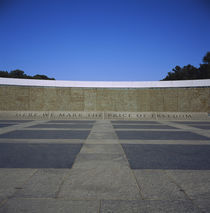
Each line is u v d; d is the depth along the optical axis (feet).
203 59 182.19
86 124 45.37
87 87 96.84
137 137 27.37
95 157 16.88
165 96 95.71
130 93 97.40
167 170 13.65
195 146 21.72
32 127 38.50
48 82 94.58
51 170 13.48
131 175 12.57
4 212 8.21
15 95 90.94
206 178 12.20
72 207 8.65
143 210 8.45
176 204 8.98
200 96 92.48
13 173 12.86
